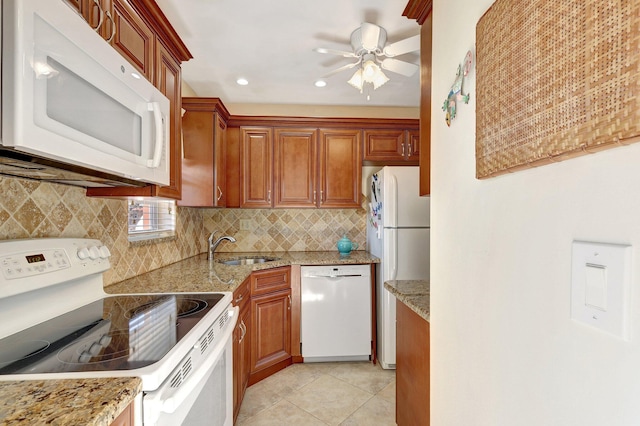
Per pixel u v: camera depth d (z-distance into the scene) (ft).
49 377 2.35
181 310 4.03
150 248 6.68
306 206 9.69
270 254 10.04
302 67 7.91
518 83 2.01
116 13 3.78
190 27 6.24
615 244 1.40
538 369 1.90
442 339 3.36
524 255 2.05
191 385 2.92
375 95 9.80
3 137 2.16
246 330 7.09
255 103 10.48
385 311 8.33
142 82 3.83
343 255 9.64
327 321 8.68
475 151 2.66
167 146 4.54
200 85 9.00
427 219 8.40
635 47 1.26
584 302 1.56
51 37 2.43
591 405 1.52
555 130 1.68
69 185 4.40
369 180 10.30
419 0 4.28
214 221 10.39
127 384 2.25
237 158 9.48
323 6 5.65
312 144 9.71
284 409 6.70
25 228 3.73
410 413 4.78
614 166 1.42
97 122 3.05
